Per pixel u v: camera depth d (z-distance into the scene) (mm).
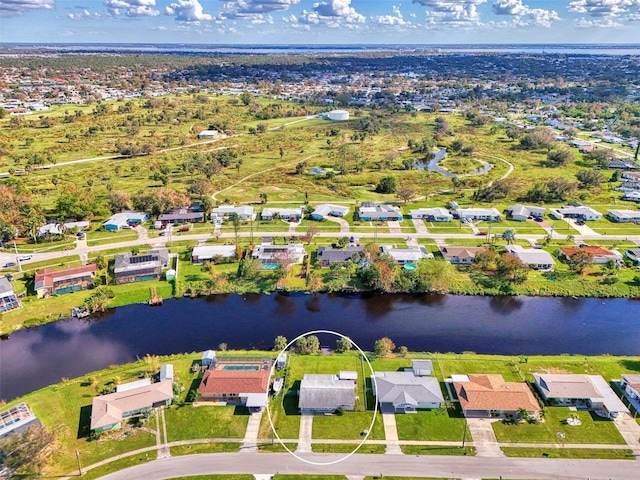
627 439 77938
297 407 85188
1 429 78188
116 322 114688
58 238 154250
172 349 104375
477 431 79750
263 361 97125
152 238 156125
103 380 92438
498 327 112375
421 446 76938
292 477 71375
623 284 128000
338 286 127500
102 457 74875
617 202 190000
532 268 135375
